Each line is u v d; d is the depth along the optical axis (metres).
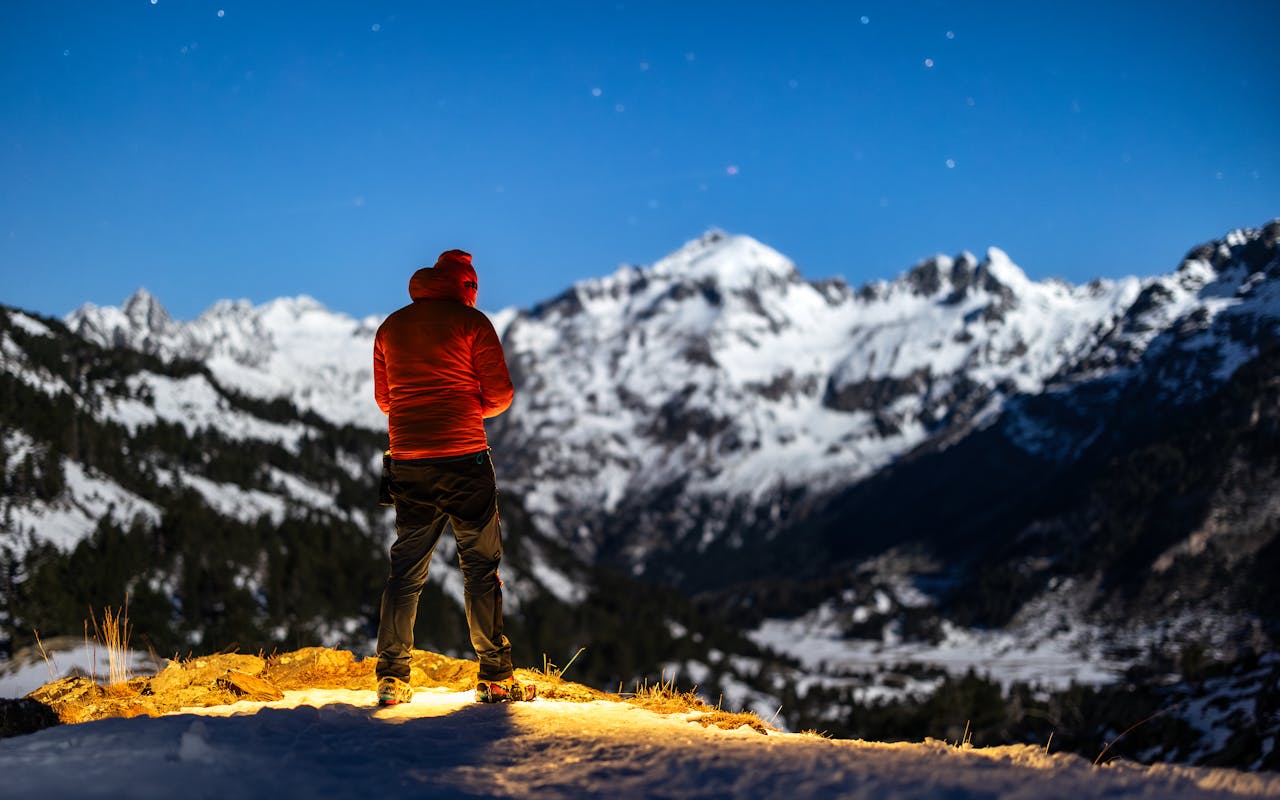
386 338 5.59
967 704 69.00
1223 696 36.59
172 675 6.20
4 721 4.52
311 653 6.91
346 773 3.63
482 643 5.49
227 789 3.30
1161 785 3.19
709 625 192.50
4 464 107.50
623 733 4.36
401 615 5.47
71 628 53.34
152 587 82.12
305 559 103.12
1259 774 3.17
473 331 5.54
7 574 79.25
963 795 3.16
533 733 4.40
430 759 3.93
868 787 3.29
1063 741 54.34
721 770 3.62
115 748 3.73
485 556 5.52
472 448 5.47
